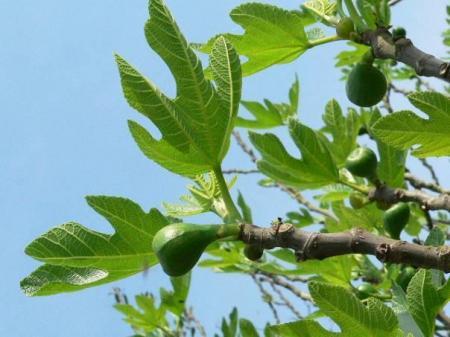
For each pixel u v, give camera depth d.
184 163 0.91
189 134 0.90
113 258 0.89
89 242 0.89
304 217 1.38
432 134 0.90
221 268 1.25
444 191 1.27
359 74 1.06
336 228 1.19
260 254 0.90
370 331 0.84
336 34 1.03
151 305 1.34
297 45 1.04
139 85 0.89
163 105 0.89
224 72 0.90
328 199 1.23
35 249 0.88
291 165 1.11
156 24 0.88
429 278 0.86
